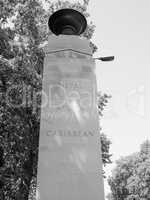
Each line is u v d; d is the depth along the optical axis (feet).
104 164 68.95
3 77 47.16
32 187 60.59
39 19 63.57
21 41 56.75
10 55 50.14
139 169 147.64
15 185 50.14
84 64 23.12
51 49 23.63
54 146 19.93
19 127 48.98
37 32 60.03
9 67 47.06
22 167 50.14
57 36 24.11
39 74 56.70
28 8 58.75
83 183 18.76
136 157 160.86
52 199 18.28
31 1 58.80
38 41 59.88
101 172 19.35
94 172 19.24
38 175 19.08
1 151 48.62
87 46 24.02
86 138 20.33
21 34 59.36
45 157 19.62
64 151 19.75
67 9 24.56
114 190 165.99
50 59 23.20
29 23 59.11
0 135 47.98
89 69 23.03
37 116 50.26
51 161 19.44
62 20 24.79
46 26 63.26
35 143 51.37
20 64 49.44
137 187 144.87
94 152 19.93
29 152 50.62
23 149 49.80
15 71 48.01
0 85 47.37
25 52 52.80
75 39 23.94
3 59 46.75
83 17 24.73
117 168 165.48
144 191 141.59
